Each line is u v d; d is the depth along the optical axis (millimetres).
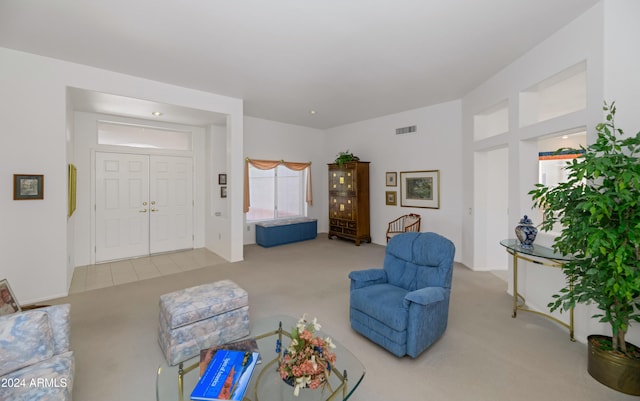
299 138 7602
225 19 2633
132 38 2980
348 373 1719
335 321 2938
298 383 1493
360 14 2545
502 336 2660
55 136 3492
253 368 1626
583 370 2174
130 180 5391
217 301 2432
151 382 2059
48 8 2467
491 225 4746
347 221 6832
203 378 1537
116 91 3883
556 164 5129
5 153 3221
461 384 2029
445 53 3311
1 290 1988
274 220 7203
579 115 2553
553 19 2615
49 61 3430
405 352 2270
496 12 2510
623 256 1718
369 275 2846
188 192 6102
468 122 4828
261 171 7098
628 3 2287
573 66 2658
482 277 4344
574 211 2049
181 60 3510
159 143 5770
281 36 2930
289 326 2277
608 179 1889
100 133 5113
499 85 3859
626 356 1930
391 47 3168
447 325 2854
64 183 3561
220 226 5559
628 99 2289
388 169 6426
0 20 2650
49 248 3480
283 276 4352
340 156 6887
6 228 3244
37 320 1643
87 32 2865
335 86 4457
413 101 5289
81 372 2150
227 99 4973
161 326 2471
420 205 5816
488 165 4699
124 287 3885
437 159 5500
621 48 2289
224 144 6137
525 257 2871
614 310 1934
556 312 2904
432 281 2605
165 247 5828
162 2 2383
